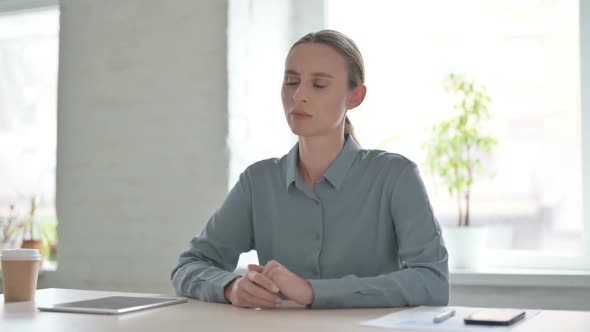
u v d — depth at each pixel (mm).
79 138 2969
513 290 2461
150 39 2850
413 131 2855
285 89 1595
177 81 2793
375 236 1623
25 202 3445
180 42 2791
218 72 2713
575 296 2391
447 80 2812
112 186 2896
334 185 1626
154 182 2818
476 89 2771
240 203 1745
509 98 2732
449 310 1300
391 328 1099
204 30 2748
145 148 2840
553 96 2672
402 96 2881
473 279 2480
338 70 1567
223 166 2689
